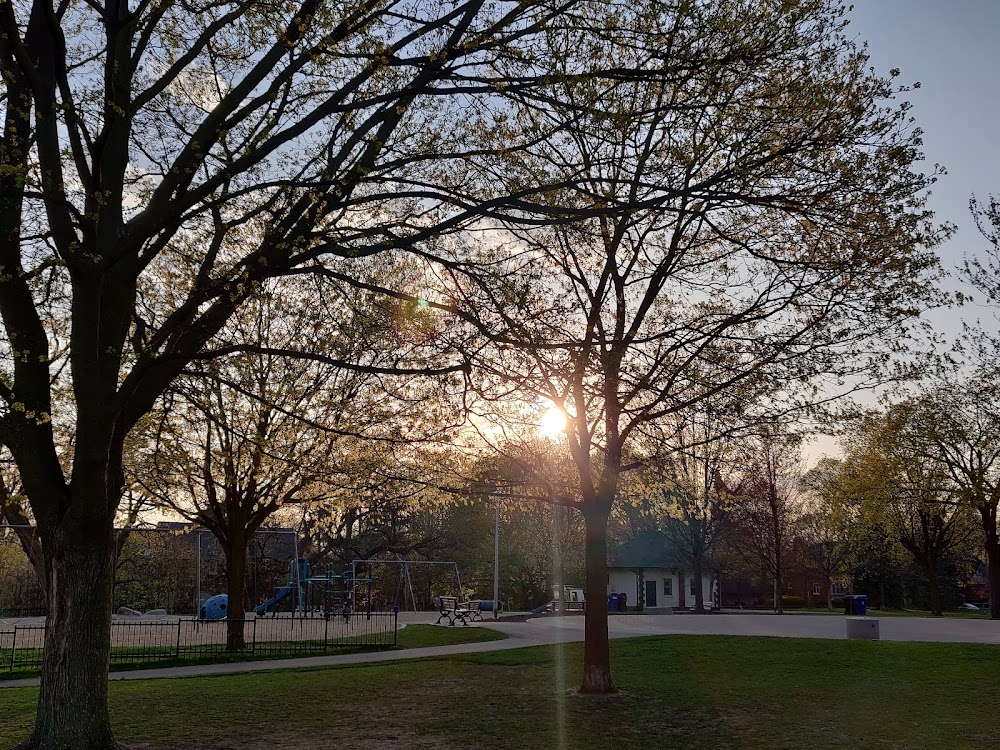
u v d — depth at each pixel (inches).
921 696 618.5
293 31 417.7
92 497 408.5
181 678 743.1
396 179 442.0
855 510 1754.4
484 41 417.7
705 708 573.9
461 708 576.7
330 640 1096.8
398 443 552.4
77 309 401.4
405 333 507.2
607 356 478.9
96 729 401.7
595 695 624.1
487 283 465.4
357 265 546.6
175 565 2384.4
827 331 562.6
